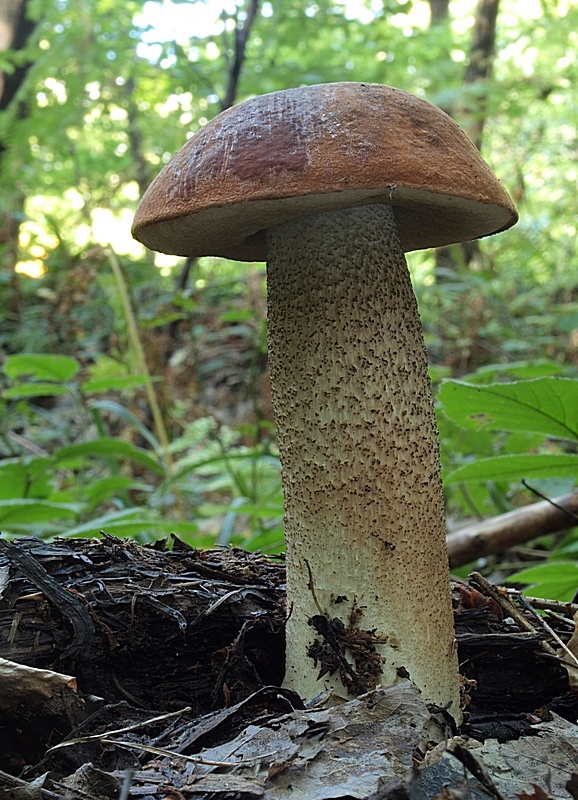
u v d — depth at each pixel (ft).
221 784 0.51
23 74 3.03
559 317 2.49
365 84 0.62
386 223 0.67
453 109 2.71
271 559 0.89
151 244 0.72
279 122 0.59
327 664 0.65
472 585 0.82
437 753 0.58
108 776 0.52
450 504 1.89
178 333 2.41
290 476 0.67
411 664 0.64
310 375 0.65
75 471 2.16
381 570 0.64
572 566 0.93
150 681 0.67
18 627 0.62
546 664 0.73
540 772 0.56
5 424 1.91
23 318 2.37
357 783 0.51
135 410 2.14
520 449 1.43
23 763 0.59
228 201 0.58
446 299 2.57
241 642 0.68
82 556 0.70
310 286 0.66
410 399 0.66
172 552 0.78
